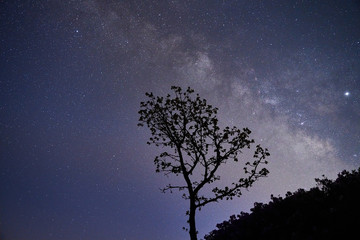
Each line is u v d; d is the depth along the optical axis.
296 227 6.61
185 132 11.56
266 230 7.24
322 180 8.87
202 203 10.41
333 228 5.80
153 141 11.98
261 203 9.63
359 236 5.21
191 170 11.05
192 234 9.48
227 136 11.23
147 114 12.05
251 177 10.69
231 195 10.59
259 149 11.02
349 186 7.58
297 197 8.52
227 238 8.34
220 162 11.05
